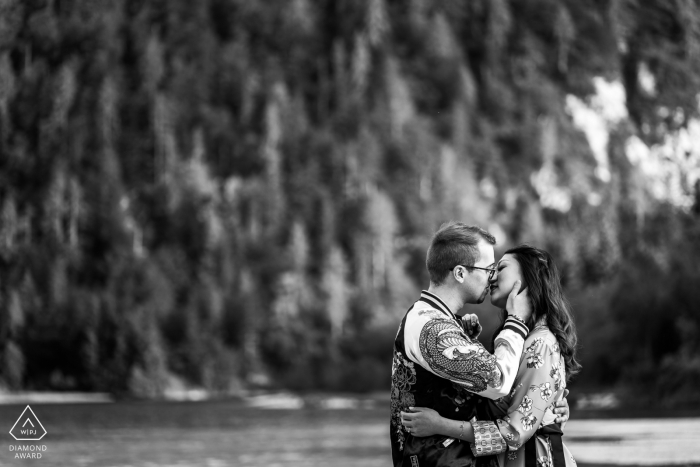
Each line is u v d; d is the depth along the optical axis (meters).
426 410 4.28
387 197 80.75
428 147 87.81
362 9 99.38
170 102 88.88
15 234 72.00
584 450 12.81
